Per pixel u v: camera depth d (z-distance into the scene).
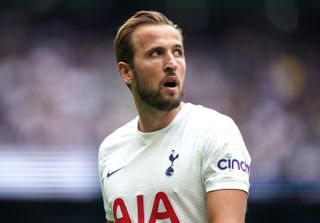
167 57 5.16
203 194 5.00
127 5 26.12
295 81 24.98
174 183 5.04
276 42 26.28
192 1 26.39
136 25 5.33
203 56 25.47
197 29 26.31
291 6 26.84
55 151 16.86
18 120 20.89
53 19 25.16
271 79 24.69
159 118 5.30
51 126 20.92
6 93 21.53
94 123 21.31
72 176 16.31
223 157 4.91
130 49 5.33
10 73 22.33
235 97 23.95
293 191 16.14
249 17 26.75
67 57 23.78
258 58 25.56
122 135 5.57
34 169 16.25
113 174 5.44
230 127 5.07
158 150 5.23
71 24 25.30
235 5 26.62
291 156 20.00
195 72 24.59
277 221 15.99
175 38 5.23
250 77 24.78
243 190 4.85
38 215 16.11
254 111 23.42
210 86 24.12
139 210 5.18
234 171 4.86
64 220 16.08
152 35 5.21
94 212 16.16
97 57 24.12
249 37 26.28
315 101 24.28
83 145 20.70
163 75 5.15
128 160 5.39
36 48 23.84
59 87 22.08
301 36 26.66
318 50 26.36
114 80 22.62
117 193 5.36
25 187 16.11
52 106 21.41
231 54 25.61
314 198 16.06
